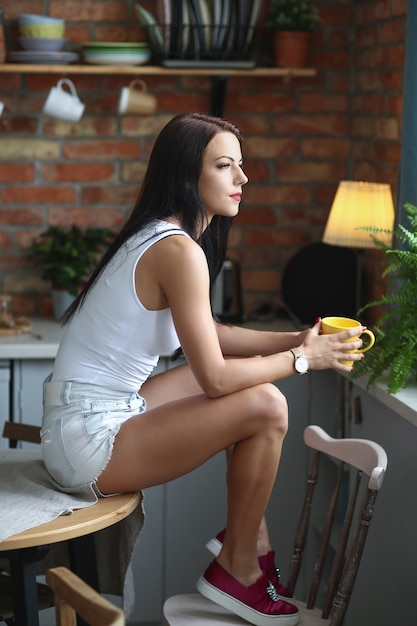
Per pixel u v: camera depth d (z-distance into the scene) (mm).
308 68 4191
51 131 4254
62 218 4312
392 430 3057
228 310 4129
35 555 2334
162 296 2426
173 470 2438
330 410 3887
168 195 2506
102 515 2367
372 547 3199
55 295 4125
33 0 4172
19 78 4203
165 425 2426
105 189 4312
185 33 3967
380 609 3105
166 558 3881
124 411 2514
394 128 3828
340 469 2793
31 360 3744
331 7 4285
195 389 2807
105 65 4031
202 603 2594
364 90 4188
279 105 4332
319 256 4148
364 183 3627
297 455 3904
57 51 4039
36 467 2668
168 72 4012
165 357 3766
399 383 2883
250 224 4395
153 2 4211
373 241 3426
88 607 1626
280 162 4367
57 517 2348
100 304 2459
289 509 3932
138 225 2479
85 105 4254
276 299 4418
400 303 3025
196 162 2490
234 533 2467
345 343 2551
